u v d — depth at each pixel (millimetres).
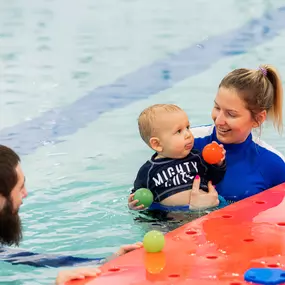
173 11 18750
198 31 16828
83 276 5754
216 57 15062
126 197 8586
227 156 8242
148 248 6176
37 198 8633
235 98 7801
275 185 8289
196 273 5723
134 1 20000
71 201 8516
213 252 6156
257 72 7980
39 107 12578
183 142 7832
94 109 12469
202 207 7812
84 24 17844
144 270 5824
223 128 7980
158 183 7898
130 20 18047
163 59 15055
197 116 11727
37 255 6895
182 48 15688
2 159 5879
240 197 8117
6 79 14078
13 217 6000
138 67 14625
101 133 11305
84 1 20125
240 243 6340
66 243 7285
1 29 17453
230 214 7137
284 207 7301
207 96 12797
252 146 8289
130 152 10398
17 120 11961
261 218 6988
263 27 16938
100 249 7145
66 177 9438
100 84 13719
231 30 16812
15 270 6602
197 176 7898
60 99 12969
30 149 10680
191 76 14039
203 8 18891
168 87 13477
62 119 12008
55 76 14211
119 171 9617
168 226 7617
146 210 7980
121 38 16578
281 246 6250
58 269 6613
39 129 11547
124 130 11406
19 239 6172
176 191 7859
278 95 8125
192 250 6215
